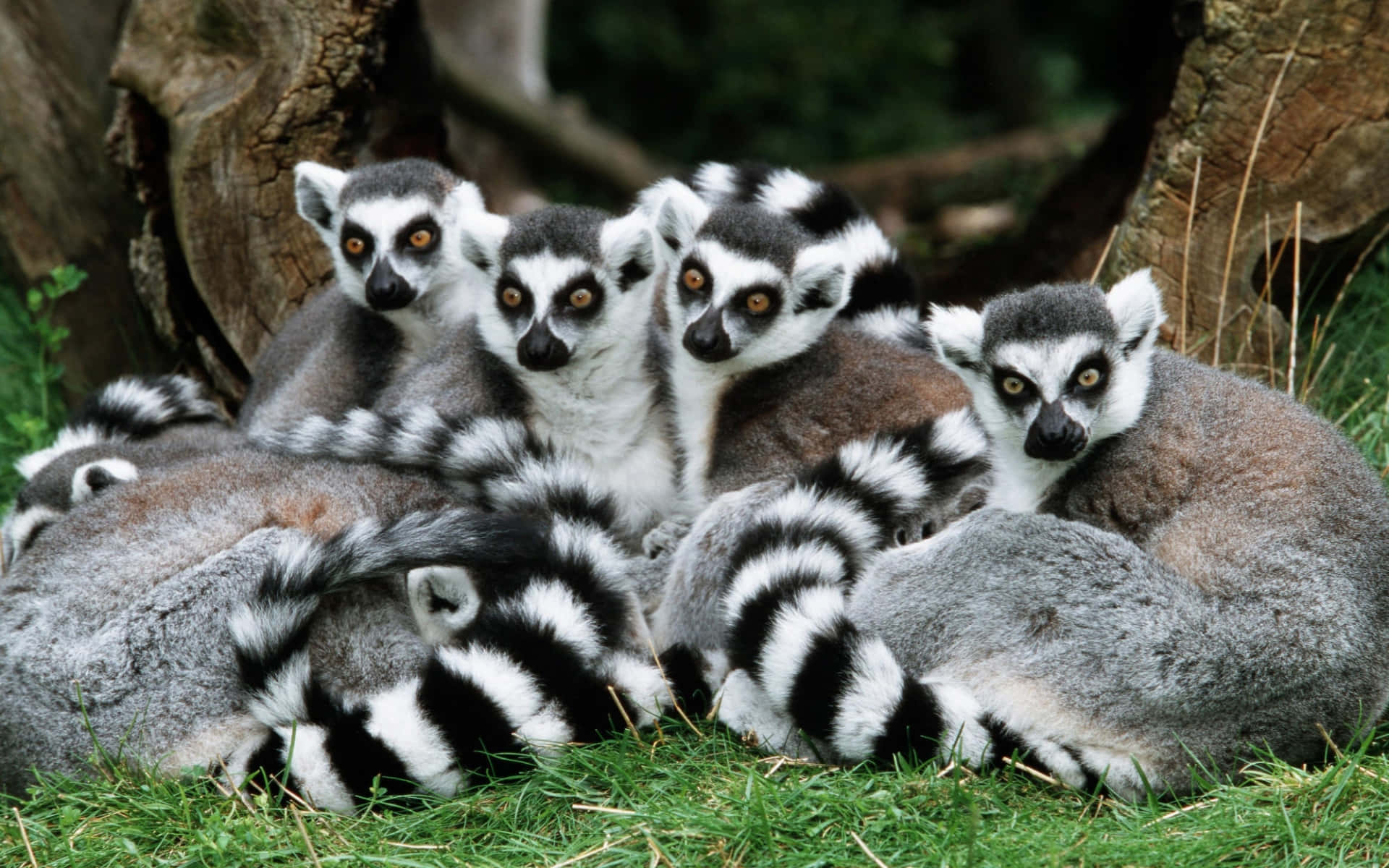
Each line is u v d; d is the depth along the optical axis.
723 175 11.94
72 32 13.55
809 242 9.80
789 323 9.47
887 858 6.35
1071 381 7.73
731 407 9.59
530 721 7.40
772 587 7.62
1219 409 7.73
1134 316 7.89
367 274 10.76
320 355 10.91
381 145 13.08
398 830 6.94
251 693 7.29
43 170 13.27
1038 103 39.31
